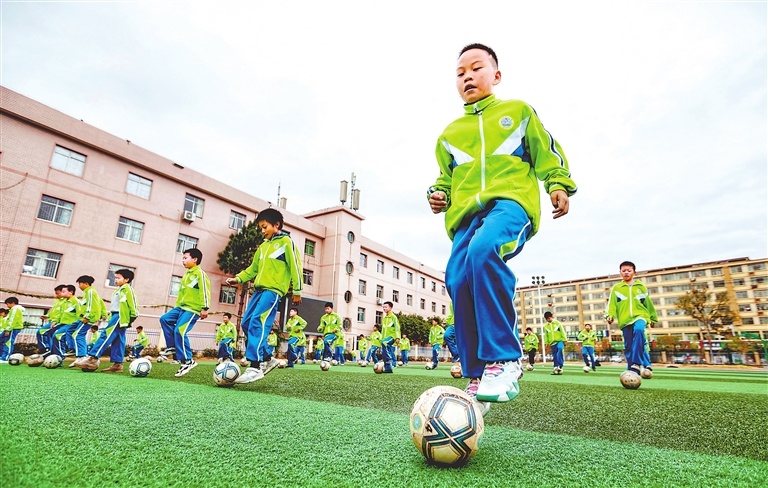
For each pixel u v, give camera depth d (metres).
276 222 5.20
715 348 53.66
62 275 17.58
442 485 1.25
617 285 7.24
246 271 5.23
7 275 16.08
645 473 1.43
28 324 15.80
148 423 2.08
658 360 56.53
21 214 16.66
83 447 1.57
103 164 19.56
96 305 9.12
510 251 1.98
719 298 52.22
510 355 1.84
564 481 1.32
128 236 20.28
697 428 2.39
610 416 2.81
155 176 21.75
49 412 2.29
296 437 1.88
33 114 17.16
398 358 19.73
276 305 5.08
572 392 4.73
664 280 78.12
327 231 32.41
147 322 20.16
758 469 1.49
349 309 31.84
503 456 1.63
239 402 3.07
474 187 2.27
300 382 5.38
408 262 43.72
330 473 1.35
